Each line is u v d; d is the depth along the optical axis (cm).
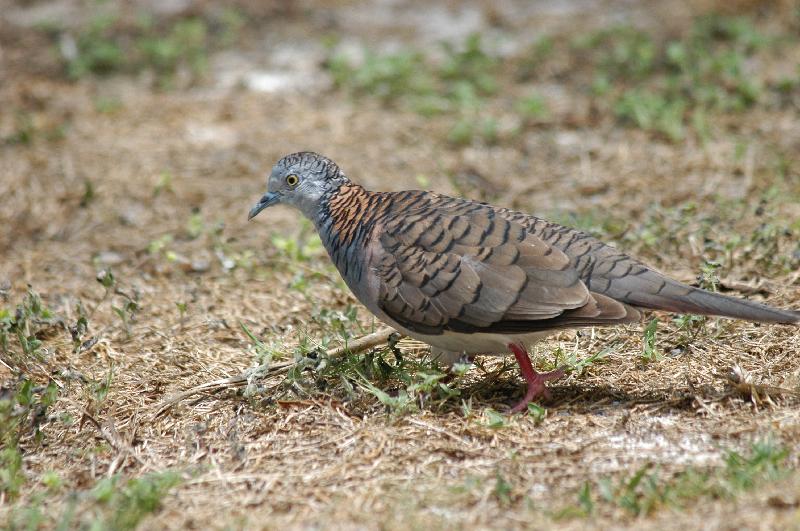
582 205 1418
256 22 2269
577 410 902
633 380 952
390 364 1012
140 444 899
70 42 2138
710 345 1006
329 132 1723
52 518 767
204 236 1398
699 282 1070
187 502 786
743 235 1249
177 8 2334
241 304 1193
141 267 1314
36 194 1523
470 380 981
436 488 781
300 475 820
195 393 970
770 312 820
